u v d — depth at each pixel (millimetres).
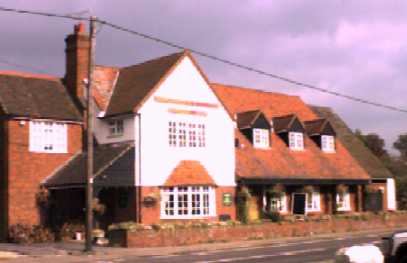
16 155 32906
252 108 44906
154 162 33844
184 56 35875
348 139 52438
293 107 48906
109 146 34781
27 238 31547
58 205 34094
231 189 37375
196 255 24562
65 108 35469
